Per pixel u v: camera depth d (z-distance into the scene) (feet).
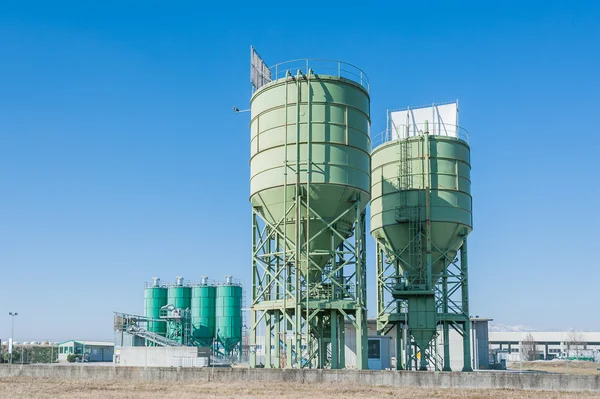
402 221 193.47
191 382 148.97
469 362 190.90
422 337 185.98
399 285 191.93
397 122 215.10
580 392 126.31
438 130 210.38
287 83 160.35
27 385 146.20
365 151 163.43
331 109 158.81
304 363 170.30
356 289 156.04
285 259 155.84
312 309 153.48
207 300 309.42
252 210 166.50
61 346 344.69
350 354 226.58
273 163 158.71
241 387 136.15
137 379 155.94
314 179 154.81
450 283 196.13
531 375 130.72
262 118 163.43
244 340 359.25
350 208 159.74
